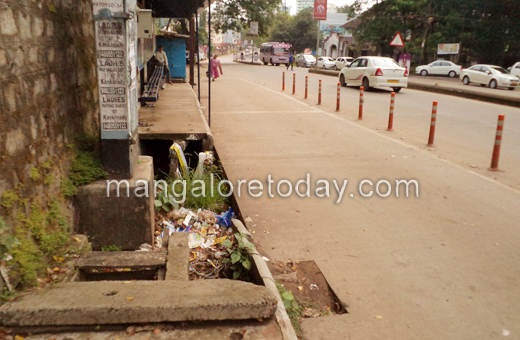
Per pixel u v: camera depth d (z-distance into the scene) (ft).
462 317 10.89
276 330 9.46
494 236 15.57
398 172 22.88
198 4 42.63
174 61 64.39
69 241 12.16
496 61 115.03
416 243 14.97
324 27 247.29
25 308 8.89
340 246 14.69
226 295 9.80
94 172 13.44
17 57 9.73
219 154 25.96
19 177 9.76
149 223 13.73
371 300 11.60
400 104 48.83
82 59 15.21
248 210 17.65
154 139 23.79
